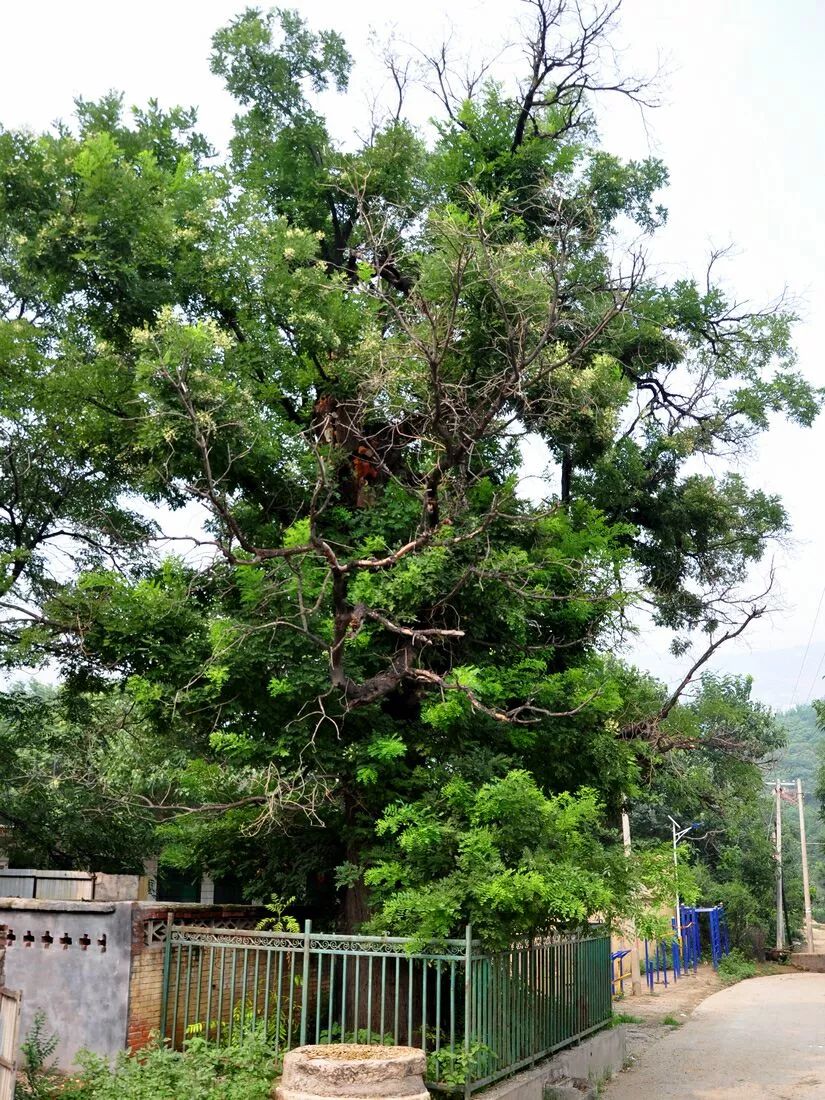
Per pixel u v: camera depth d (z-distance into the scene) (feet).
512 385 40.19
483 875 34.96
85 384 47.32
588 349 53.62
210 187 49.06
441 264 42.16
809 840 284.00
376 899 39.01
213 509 41.04
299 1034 39.52
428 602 43.60
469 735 44.62
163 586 48.01
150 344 39.29
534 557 46.85
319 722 39.09
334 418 45.65
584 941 49.37
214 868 48.62
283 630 41.96
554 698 45.09
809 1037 64.03
